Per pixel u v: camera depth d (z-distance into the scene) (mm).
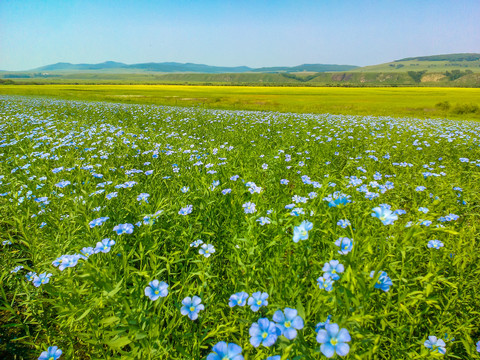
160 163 6664
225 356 1433
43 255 3434
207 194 4117
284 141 9844
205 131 12609
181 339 2176
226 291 2762
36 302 2861
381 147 9492
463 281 2621
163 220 3742
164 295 1995
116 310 2275
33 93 53094
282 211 3938
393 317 2340
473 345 2014
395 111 37719
